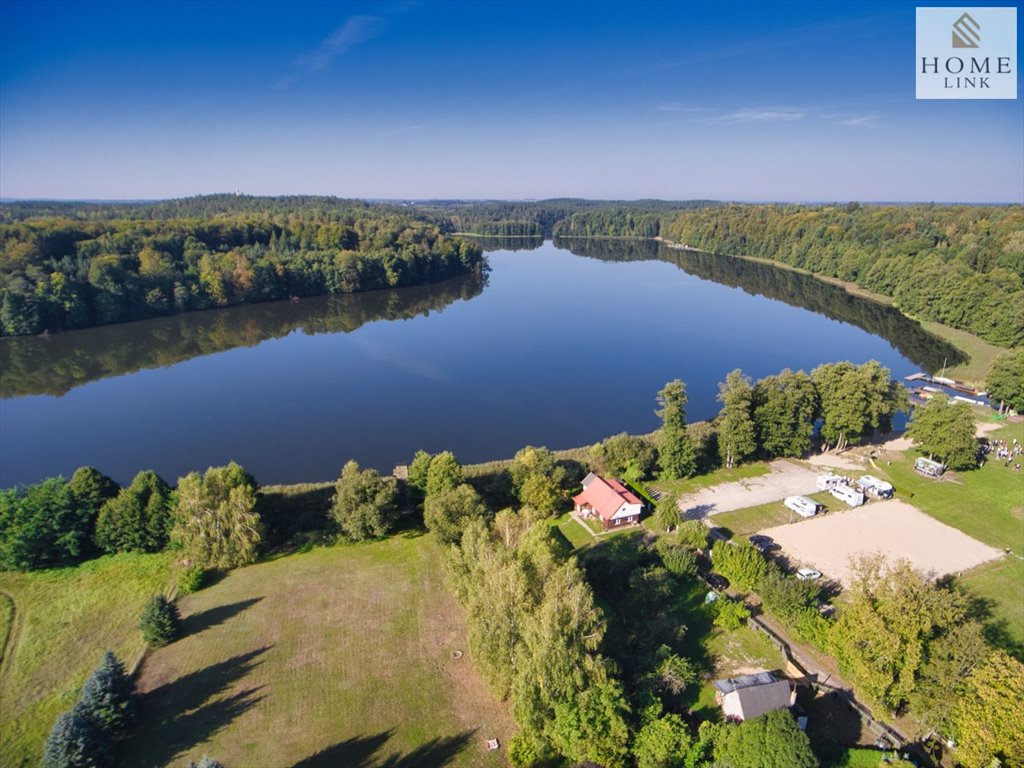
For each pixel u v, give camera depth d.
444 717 40.03
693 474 76.94
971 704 33.91
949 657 36.22
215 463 82.50
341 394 107.94
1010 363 91.25
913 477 74.62
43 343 138.38
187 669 44.22
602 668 36.50
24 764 36.34
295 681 43.09
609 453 74.62
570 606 38.00
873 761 35.12
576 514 67.69
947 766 35.66
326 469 80.62
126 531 57.47
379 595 53.00
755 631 47.75
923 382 113.00
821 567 56.72
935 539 61.09
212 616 50.22
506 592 40.28
